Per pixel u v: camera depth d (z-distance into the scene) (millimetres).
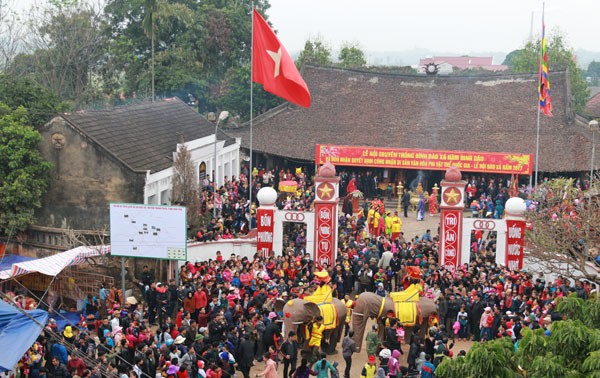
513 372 16297
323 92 71000
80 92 71312
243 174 57219
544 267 37969
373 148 59031
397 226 44500
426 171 62594
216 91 82875
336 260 37375
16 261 36875
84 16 72750
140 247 32812
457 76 71688
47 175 38969
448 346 27672
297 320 27453
